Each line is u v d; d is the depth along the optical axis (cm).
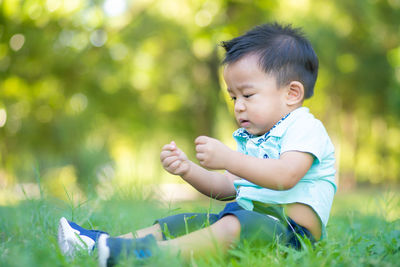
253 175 198
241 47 229
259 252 180
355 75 1352
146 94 1140
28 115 905
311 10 947
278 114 222
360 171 1680
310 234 207
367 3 1034
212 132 1166
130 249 168
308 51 235
